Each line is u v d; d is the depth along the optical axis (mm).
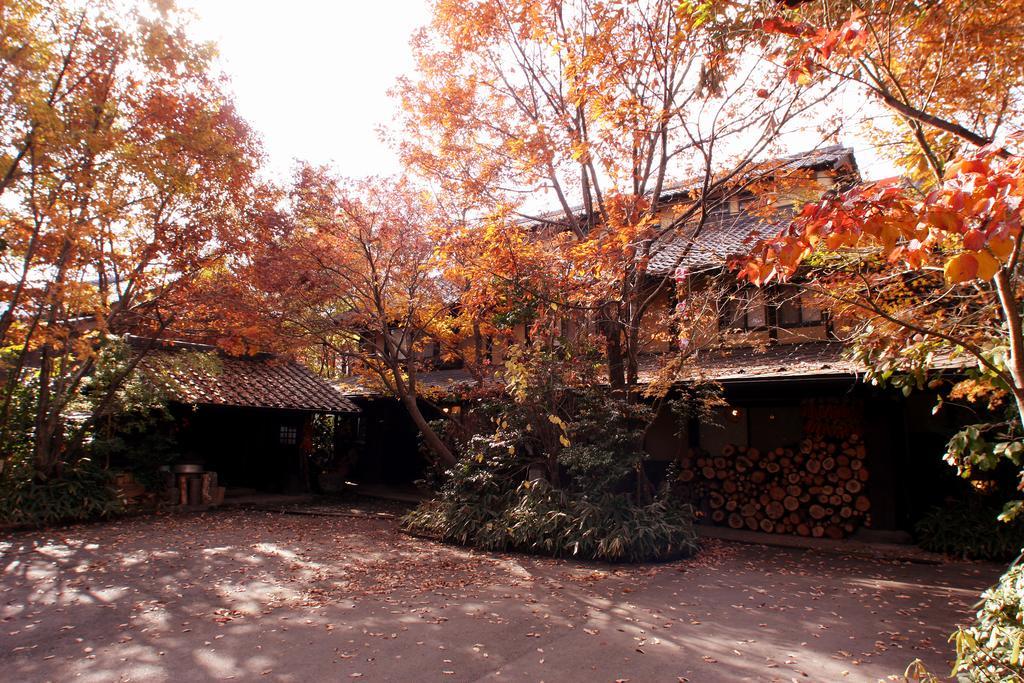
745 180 8898
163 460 13289
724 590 6926
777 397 10648
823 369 9039
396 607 6293
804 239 2592
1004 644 3336
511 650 5113
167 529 10773
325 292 12016
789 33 3648
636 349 10023
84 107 9273
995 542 8336
